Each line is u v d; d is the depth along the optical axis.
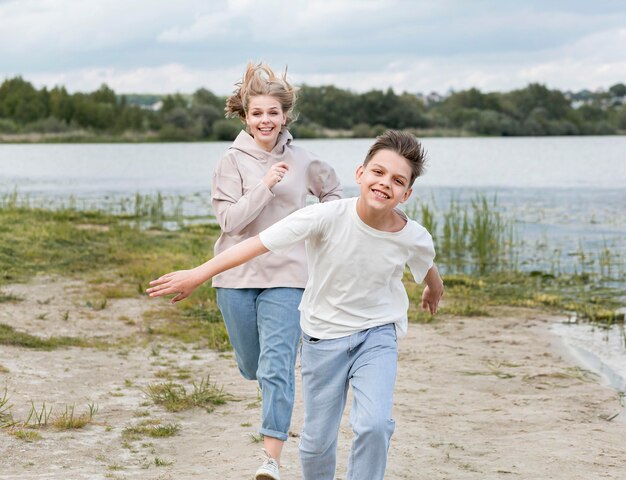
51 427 5.15
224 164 4.55
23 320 8.33
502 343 8.35
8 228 14.01
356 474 3.50
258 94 4.54
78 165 52.28
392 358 3.68
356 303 3.75
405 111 109.56
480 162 52.56
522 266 13.27
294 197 4.55
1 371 6.35
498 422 5.68
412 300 10.24
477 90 116.31
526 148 77.12
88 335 7.96
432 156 61.12
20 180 36.56
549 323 9.38
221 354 7.52
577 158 57.50
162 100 109.69
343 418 5.61
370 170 3.60
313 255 3.79
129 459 4.70
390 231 3.69
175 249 13.30
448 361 7.51
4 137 103.12
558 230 17.42
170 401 5.85
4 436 4.91
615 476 4.61
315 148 74.75
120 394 6.05
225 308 4.46
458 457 4.88
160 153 72.81
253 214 4.36
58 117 106.19
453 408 6.01
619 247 14.93
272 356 4.25
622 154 63.41
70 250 12.50
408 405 6.03
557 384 6.85
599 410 6.09
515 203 23.98
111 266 11.55
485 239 14.28
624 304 10.45
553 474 4.62
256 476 4.04
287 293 4.32
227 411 5.73
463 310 9.88
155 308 9.24
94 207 22.61
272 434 4.19
